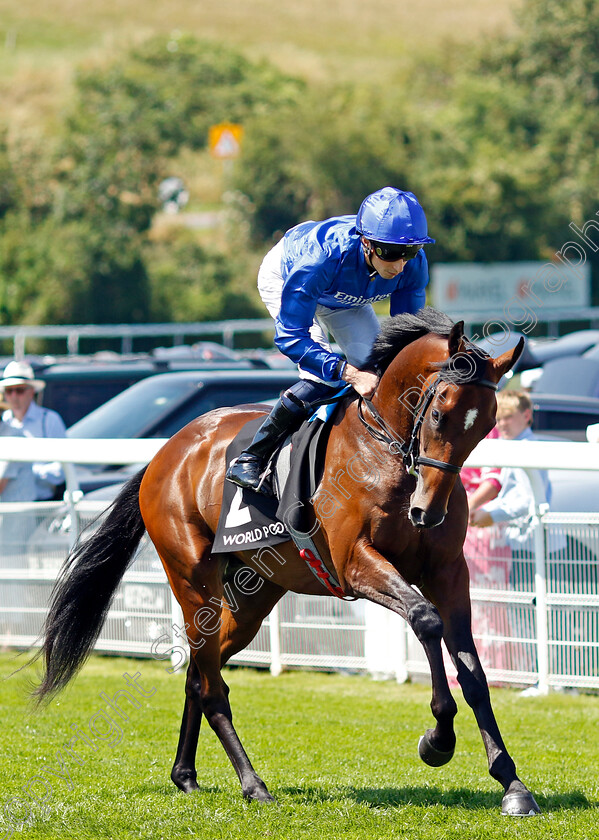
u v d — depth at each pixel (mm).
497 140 50406
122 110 52000
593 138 50906
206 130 54438
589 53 56031
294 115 51469
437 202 47156
